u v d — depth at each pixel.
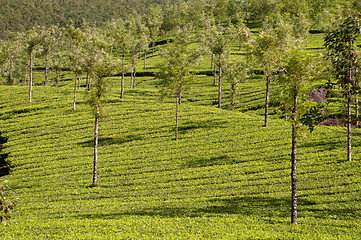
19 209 34.50
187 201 33.78
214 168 43.47
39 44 77.75
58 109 72.25
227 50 75.44
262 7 169.88
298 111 25.16
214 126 59.12
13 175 46.19
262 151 47.06
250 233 23.28
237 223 26.06
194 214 29.08
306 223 25.64
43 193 39.84
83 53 45.91
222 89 94.38
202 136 55.22
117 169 45.94
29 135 60.53
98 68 43.59
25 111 72.50
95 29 177.75
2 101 79.88
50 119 67.00
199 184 39.19
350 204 29.36
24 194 39.88
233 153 47.50
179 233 23.61
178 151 50.31
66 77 141.50
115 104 75.00
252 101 80.31
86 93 44.59
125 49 83.25
